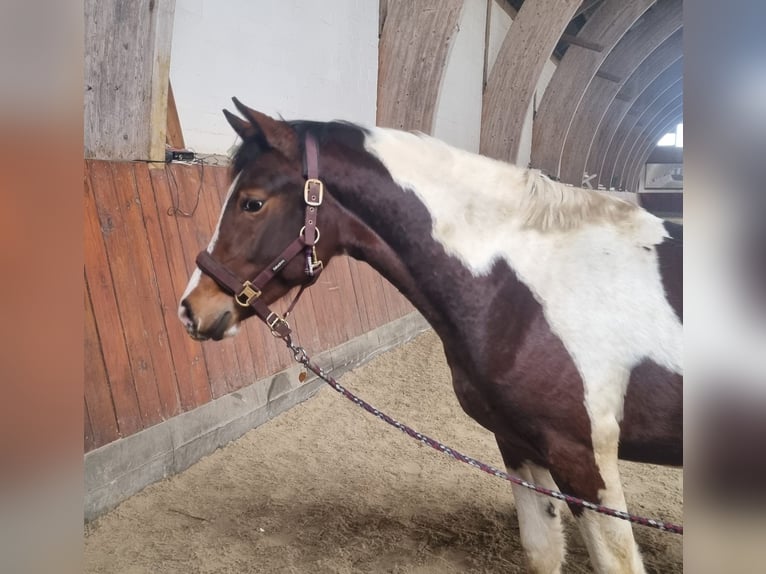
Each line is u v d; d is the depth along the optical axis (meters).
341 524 2.56
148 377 2.86
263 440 3.41
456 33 5.61
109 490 2.56
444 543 2.42
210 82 3.94
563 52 12.34
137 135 3.10
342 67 5.39
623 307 1.56
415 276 1.69
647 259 1.61
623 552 1.54
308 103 4.96
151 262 3.00
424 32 5.63
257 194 1.67
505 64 7.86
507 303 1.61
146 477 2.75
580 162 12.20
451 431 3.69
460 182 1.69
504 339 1.60
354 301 4.94
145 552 2.31
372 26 5.82
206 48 3.88
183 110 3.74
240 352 3.53
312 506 2.72
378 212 1.68
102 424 2.58
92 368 2.58
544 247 1.65
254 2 4.25
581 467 1.55
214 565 2.24
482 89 8.56
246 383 3.52
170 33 3.08
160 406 2.89
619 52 11.41
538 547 1.80
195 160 3.59
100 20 2.82
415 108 5.82
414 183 1.68
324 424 3.72
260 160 1.69
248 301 1.69
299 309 4.15
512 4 9.77
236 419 3.37
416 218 1.66
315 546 2.39
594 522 1.55
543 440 1.60
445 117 7.34
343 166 1.68
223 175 3.70
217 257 1.70
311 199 1.65
